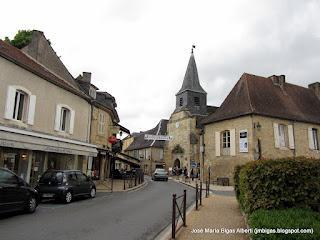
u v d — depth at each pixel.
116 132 29.31
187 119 41.94
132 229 7.99
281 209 7.11
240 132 25.53
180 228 7.88
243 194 8.78
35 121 14.88
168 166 45.34
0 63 12.69
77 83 21.53
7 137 11.58
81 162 20.42
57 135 16.77
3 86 12.84
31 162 15.12
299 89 31.36
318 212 6.81
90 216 9.70
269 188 7.37
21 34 26.41
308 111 29.05
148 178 40.12
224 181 26.02
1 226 7.88
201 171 29.91
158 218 9.70
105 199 14.59
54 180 12.98
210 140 29.11
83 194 14.26
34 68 15.14
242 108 25.94
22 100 14.40
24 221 8.63
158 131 55.28
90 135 20.98
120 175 32.31
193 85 44.72
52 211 10.60
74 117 18.58
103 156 25.75
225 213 10.43
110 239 6.89
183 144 42.03
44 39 20.00
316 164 7.32
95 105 22.08
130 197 15.67
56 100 16.72
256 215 6.22
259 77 29.48
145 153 55.59
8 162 13.71
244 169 8.39
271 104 26.86
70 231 7.51
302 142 26.98
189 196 17.02
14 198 9.27
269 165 7.47
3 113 12.81
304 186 7.20
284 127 26.52
